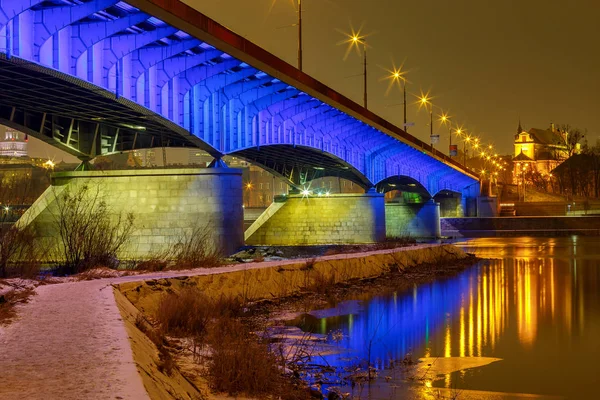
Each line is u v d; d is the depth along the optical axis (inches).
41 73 1070.4
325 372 698.2
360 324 1035.9
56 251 1480.1
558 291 1524.4
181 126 1392.7
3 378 357.7
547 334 971.3
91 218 1359.5
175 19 1078.4
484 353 832.3
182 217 1551.4
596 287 1606.8
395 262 1942.7
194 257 1347.2
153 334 642.8
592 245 3513.8
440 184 4638.3
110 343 452.8
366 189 2928.2
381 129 2456.9
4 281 844.0
